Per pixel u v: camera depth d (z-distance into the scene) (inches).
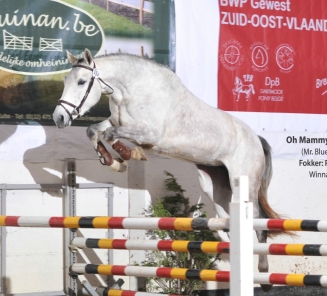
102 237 320.5
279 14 358.3
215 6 343.3
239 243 200.1
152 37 330.0
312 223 233.9
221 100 343.6
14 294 298.4
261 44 353.4
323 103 368.5
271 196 357.1
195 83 338.3
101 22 320.2
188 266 314.0
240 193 201.0
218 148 296.5
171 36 334.0
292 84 360.8
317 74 366.9
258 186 309.7
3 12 301.7
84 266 276.5
